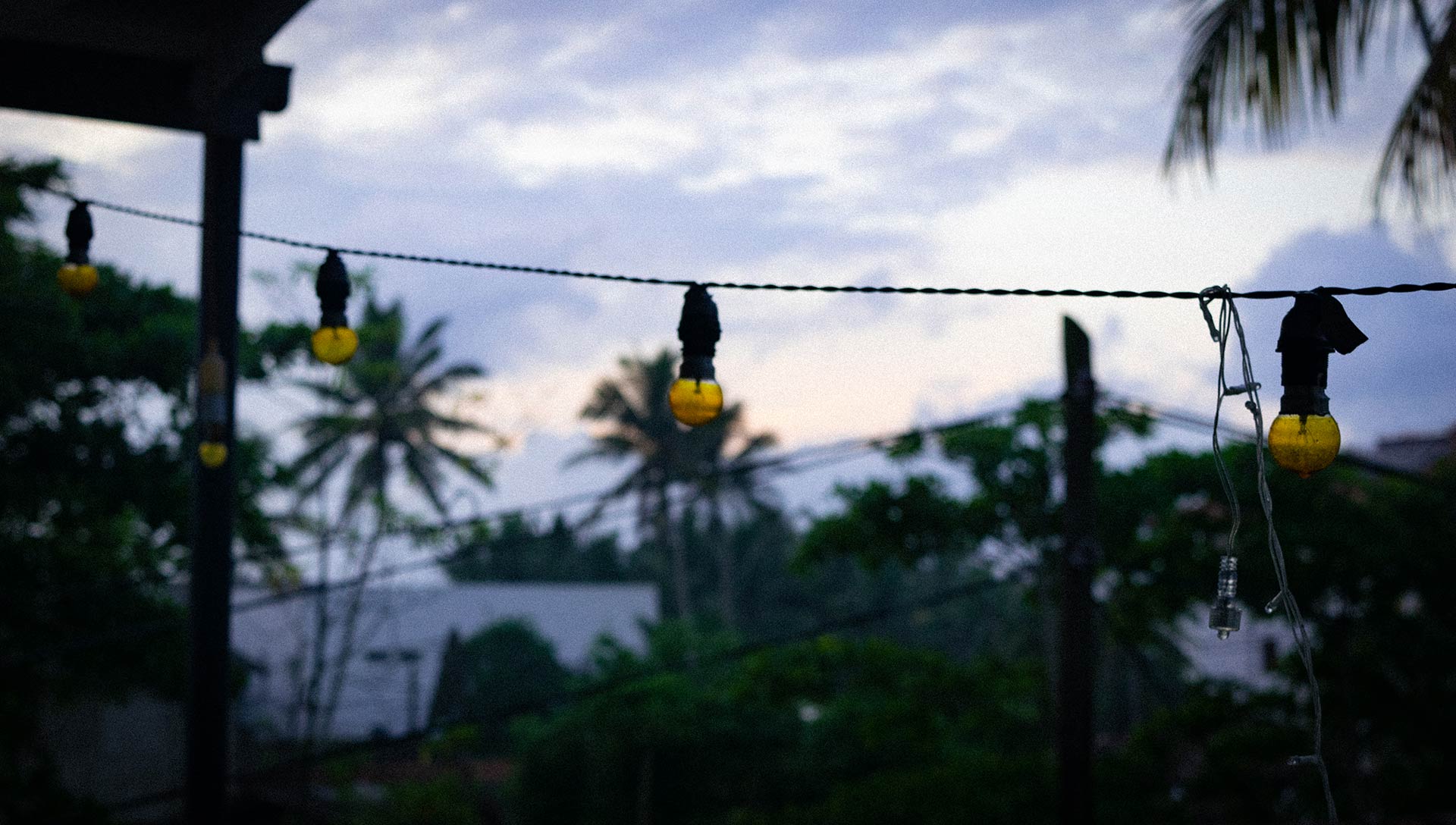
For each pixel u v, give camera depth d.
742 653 14.86
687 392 4.07
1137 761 15.62
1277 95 10.10
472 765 30.08
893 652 16.94
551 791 25.22
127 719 26.94
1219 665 27.33
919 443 16.14
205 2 8.22
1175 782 16.05
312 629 31.56
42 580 17.30
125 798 26.73
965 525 15.91
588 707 24.55
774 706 17.23
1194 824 15.62
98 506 17.69
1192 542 15.61
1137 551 15.59
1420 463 32.31
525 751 25.75
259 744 29.55
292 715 25.92
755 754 24.42
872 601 52.72
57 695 18.38
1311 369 3.32
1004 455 15.66
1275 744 15.20
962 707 16.81
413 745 29.86
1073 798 11.30
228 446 9.38
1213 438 3.54
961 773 15.50
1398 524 15.63
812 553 16.52
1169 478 15.51
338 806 25.72
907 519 15.99
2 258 16.78
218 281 9.07
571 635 39.41
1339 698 15.45
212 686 9.42
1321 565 15.11
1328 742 15.65
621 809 24.55
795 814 16.33
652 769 24.44
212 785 9.33
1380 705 15.48
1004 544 16.09
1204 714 15.66
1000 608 50.41
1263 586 15.38
